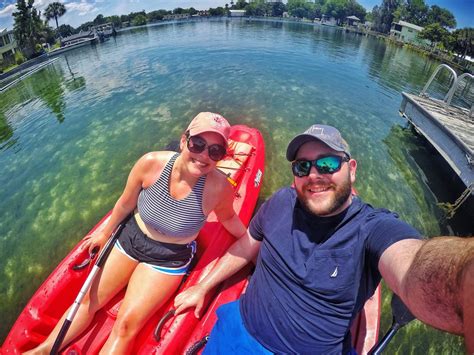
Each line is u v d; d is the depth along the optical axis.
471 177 5.48
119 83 12.87
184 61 16.20
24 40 39.47
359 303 1.82
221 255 2.81
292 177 5.99
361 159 7.01
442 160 7.35
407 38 41.34
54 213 5.63
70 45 30.50
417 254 1.17
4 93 15.88
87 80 14.41
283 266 1.96
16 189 6.60
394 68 17.41
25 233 5.28
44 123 9.88
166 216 2.20
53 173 6.91
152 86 11.91
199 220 2.28
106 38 33.75
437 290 0.97
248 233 2.45
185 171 2.08
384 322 3.72
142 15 59.06
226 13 74.75
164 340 2.30
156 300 2.30
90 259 2.78
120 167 6.77
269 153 6.79
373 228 1.71
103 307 2.59
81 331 2.40
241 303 2.20
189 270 2.78
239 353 2.00
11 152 8.38
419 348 3.52
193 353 2.26
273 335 1.94
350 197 1.89
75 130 8.86
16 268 4.62
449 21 55.28
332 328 1.82
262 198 5.38
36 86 15.66
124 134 8.20
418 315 1.09
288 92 11.03
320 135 1.78
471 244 0.93
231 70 13.93
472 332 0.76
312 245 1.86
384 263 1.52
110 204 5.67
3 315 3.92
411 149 7.75
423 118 7.80
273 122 8.40
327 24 64.94
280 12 85.38
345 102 10.46
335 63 16.89
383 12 55.09
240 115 8.80
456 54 29.28
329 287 1.77
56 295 2.61
